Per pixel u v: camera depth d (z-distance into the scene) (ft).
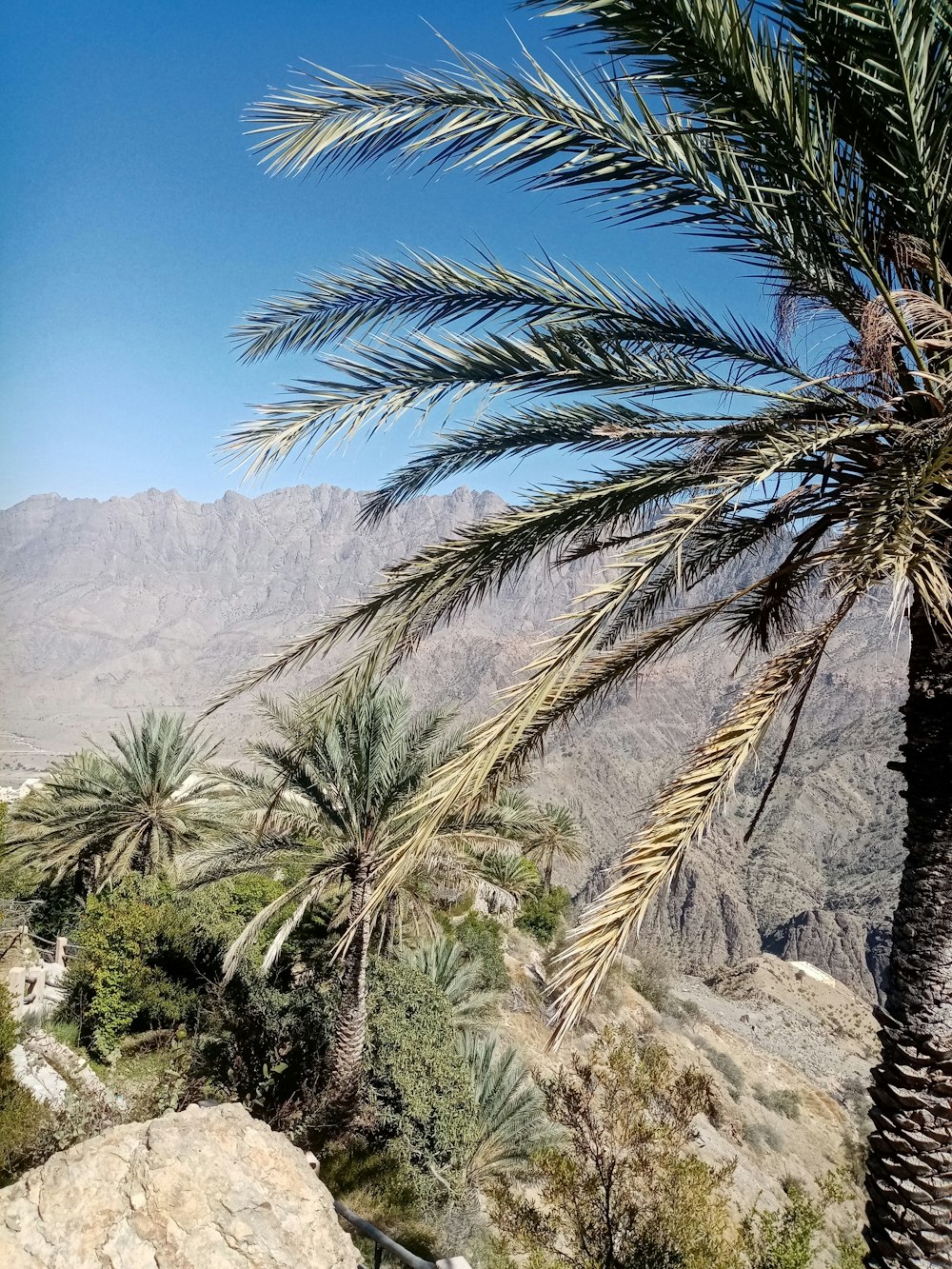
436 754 33.96
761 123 9.86
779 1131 68.95
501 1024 52.80
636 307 13.85
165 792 55.26
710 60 9.34
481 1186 32.65
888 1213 11.55
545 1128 35.37
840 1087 104.42
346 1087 34.53
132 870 53.83
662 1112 23.71
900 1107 11.58
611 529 15.07
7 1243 9.34
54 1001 43.88
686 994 141.38
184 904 46.16
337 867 35.01
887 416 11.74
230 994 40.37
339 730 33.78
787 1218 21.43
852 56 9.40
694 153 11.00
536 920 76.79
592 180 11.03
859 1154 69.15
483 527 12.66
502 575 15.30
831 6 8.46
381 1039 35.29
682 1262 19.90
